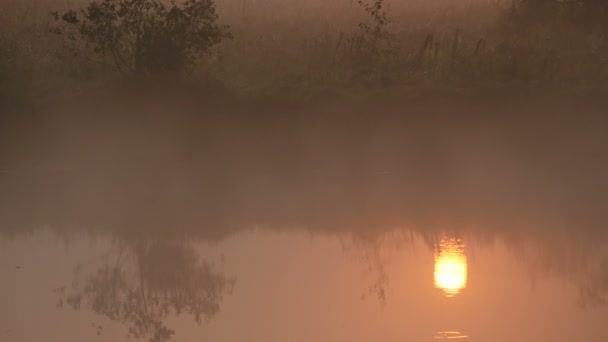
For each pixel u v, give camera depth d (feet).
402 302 55.52
